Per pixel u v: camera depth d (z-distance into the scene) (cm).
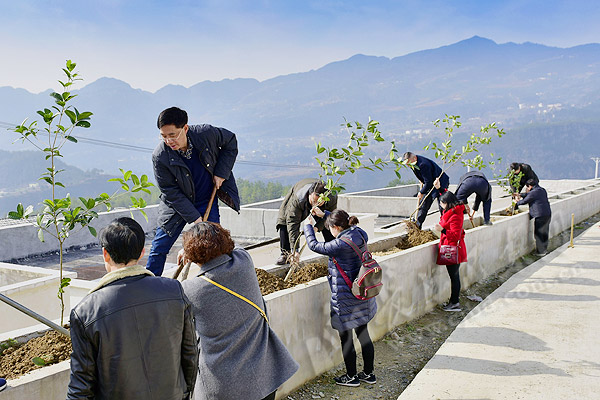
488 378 403
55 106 312
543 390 380
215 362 269
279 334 396
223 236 279
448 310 636
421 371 420
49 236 1058
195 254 272
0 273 667
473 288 739
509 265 877
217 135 399
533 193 950
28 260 1008
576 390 379
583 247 907
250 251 883
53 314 595
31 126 310
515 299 611
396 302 561
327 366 457
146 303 216
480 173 875
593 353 448
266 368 284
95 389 215
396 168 466
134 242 223
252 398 272
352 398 409
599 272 727
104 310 209
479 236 766
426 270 622
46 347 314
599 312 557
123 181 332
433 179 819
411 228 775
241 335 274
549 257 833
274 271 521
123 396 212
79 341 207
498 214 1080
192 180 393
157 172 385
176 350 224
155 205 1277
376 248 701
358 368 466
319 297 443
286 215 533
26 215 322
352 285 416
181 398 228
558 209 1131
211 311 270
